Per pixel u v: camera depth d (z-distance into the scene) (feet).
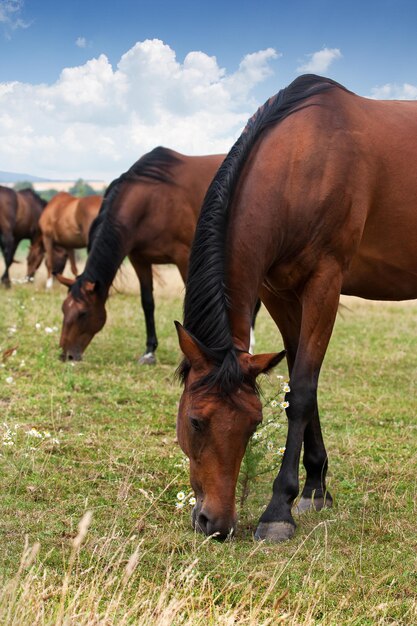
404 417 20.66
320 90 13.30
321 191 12.43
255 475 12.78
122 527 11.88
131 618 8.50
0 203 53.57
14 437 16.19
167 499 13.51
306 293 12.69
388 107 14.29
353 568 10.73
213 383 10.21
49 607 8.63
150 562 10.61
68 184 386.11
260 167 12.38
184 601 8.48
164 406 20.81
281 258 12.60
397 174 13.56
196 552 10.85
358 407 21.72
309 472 13.78
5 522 11.70
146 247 27.02
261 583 10.06
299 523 12.59
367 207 13.24
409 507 13.52
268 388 23.30
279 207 12.26
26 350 27.25
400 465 16.16
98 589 9.32
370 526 12.54
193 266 11.41
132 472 14.73
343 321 40.75
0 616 7.66
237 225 11.80
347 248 12.82
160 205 26.58
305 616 9.01
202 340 10.75
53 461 15.14
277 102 13.23
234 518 10.23
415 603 9.57
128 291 52.42
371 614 9.38
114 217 26.32
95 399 21.15
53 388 21.79
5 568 9.87
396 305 50.55
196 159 27.12
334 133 12.80
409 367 28.07
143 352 29.07
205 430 10.18
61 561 10.36
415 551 11.49
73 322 26.02
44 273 75.72
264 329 36.70
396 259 14.06
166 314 39.68
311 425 13.62
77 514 12.41
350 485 14.71
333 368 27.66
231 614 8.70
